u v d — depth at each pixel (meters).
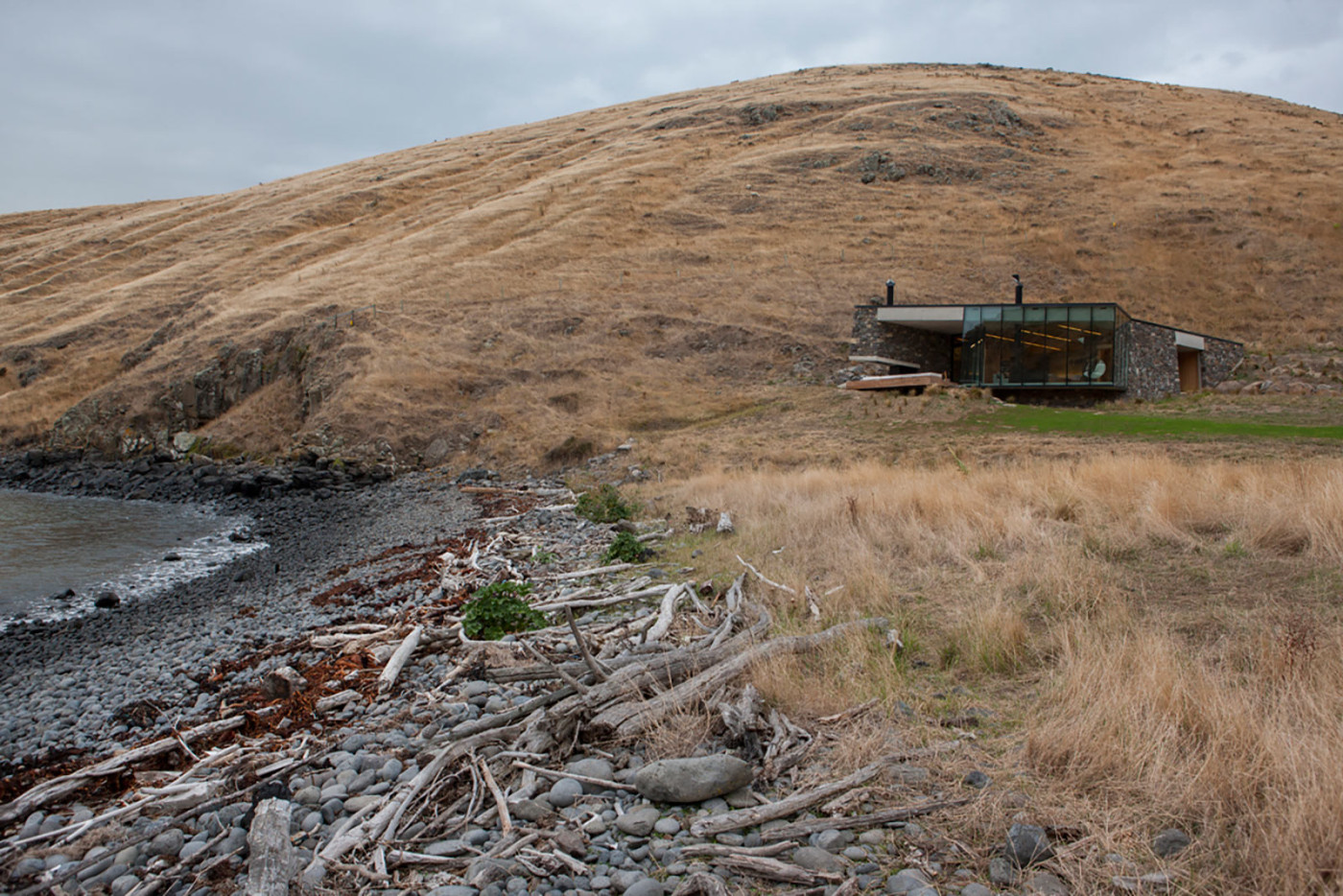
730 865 3.62
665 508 16.61
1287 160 58.34
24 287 60.66
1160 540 8.61
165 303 50.62
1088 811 3.73
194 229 68.25
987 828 3.71
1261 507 8.87
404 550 16.20
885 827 3.87
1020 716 4.94
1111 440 19.28
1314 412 23.69
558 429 31.22
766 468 21.25
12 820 5.08
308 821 4.43
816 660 6.27
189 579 15.80
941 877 3.43
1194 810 3.62
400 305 42.69
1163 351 33.00
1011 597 7.30
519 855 3.92
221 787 5.10
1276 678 4.71
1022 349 31.44
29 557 18.30
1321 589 6.50
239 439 35.81
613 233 52.59
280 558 17.50
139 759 5.84
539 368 36.94
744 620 7.57
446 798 4.66
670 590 9.04
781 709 5.34
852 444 22.94
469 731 5.38
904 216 53.03
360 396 34.00
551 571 11.73
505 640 7.67
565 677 5.50
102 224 77.69
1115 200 54.19
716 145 69.38
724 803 4.27
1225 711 4.17
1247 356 37.78
